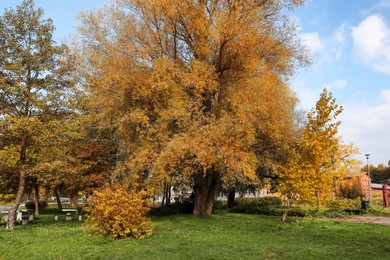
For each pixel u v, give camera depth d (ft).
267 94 49.75
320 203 54.29
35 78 47.11
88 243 33.37
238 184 83.66
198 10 50.37
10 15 45.06
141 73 51.57
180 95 48.98
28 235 39.01
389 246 31.50
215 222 51.26
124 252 28.96
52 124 45.11
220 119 46.78
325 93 52.90
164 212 65.77
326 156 51.83
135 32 53.52
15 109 46.75
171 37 56.90
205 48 50.29
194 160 47.62
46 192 90.27
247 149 50.83
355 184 90.02
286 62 55.06
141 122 49.37
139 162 48.08
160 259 26.23
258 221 54.39
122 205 36.60
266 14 53.57
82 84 62.54
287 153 60.90
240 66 53.36
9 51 44.73
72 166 53.01
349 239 35.99
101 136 61.98
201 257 26.71
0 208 120.88
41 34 46.55
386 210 77.30
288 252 28.37
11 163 47.37
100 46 59.88
